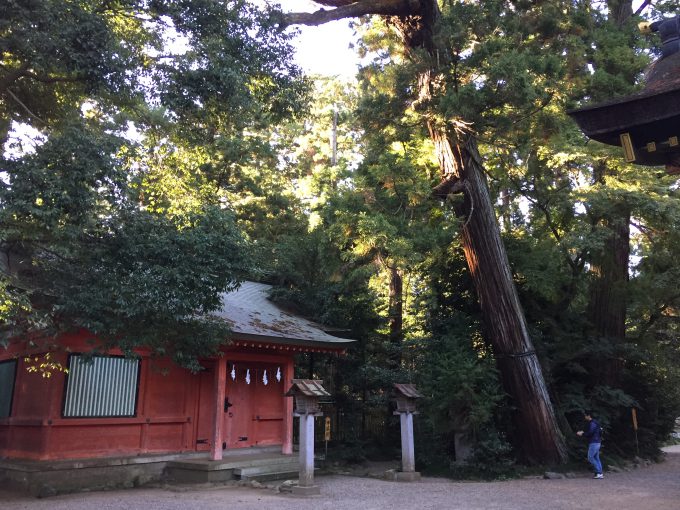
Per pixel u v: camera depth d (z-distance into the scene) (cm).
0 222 743
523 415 1482
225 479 1250
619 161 1560
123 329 889
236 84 917
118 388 1259
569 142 1559
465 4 1393
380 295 2125
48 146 743
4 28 773
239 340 1298
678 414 2203
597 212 1639
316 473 1443
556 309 1747
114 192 816
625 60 1534
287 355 1582
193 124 1019
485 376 1446
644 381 1867
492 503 989
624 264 1869
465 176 1489
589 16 1519
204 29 940
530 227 1941
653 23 527
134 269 887
